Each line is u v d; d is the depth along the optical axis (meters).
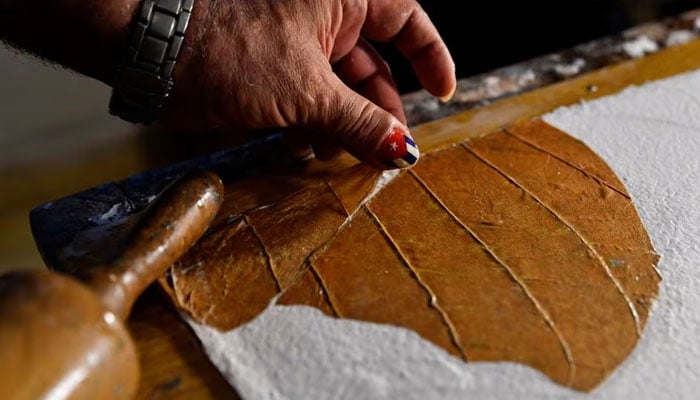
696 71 0.53
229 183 0.46
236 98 0.43
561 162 0.46
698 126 0.48
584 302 0.38
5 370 0.30
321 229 0.42
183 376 0.36
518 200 0.43
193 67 0.42
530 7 0.66
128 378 0.33
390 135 0.43
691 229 0.42
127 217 0.44
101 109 0.94
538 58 0.56
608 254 0.40
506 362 0.36
